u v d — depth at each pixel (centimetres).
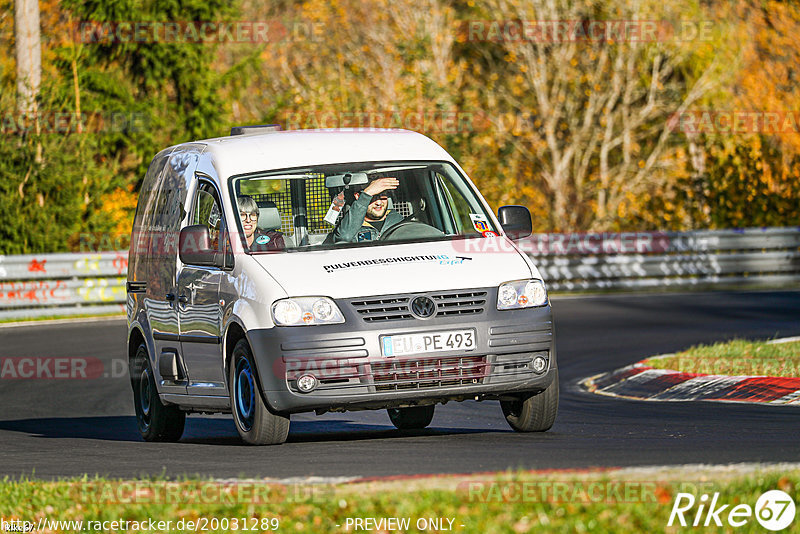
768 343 4744
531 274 2873
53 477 2589
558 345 5647
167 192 3391
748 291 8025
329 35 10262
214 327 2955
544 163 10606
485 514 1845
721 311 6838
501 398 2919
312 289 2745
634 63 10625
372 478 2214
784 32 11019
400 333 2717
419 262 2836
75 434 3638
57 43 9625
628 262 8406
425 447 2742
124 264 7594
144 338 3425
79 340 6081
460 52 11119
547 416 2942
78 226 7856
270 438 2811
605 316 6762
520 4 10362
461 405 4034
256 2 11831
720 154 9331
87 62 9356
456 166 3184
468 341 2747
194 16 9475
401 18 10131
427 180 3169
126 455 2927
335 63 9931
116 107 9300
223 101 9612
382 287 2753
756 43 11031
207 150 3212
